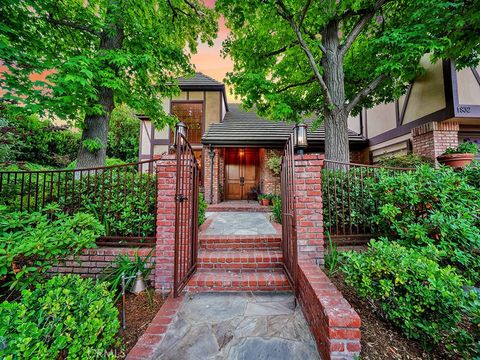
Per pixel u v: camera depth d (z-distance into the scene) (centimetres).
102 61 425
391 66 383
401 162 561
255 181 1034
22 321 115
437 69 543
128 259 273
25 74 346
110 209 306
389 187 264
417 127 591
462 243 204
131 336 187
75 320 133
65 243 200
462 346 137
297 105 616
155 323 201
